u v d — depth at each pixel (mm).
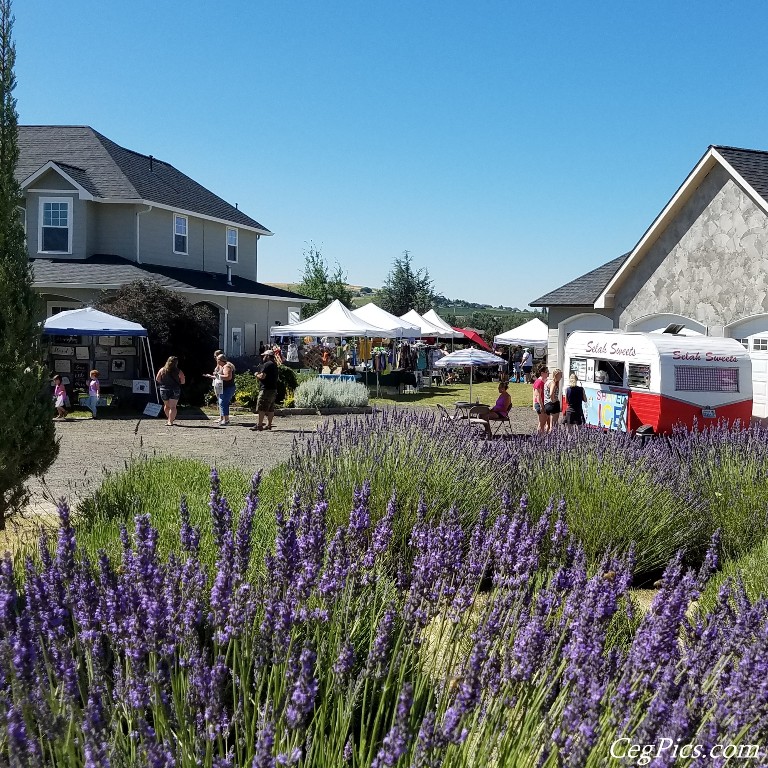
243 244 35000
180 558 4188
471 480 6973
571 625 3191
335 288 55281
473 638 3121
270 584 3326
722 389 14422
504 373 36719
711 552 4113
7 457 6645
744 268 17562
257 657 2916
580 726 2238
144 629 2859
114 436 16312
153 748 2141
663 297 19625
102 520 6238
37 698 2359
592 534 6703
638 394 14867
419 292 58406
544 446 8211
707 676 2809
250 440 15961
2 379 6621
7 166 6801
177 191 31469
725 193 17922
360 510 4336
